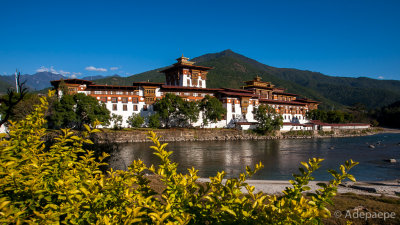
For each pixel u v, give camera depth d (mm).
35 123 5008
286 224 3229
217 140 86250
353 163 3863
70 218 3672
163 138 78750
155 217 3168
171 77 113375
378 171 36062
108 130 76312
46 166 4504
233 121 100812
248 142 80750
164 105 82875
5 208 3213
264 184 24219
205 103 92750
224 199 3861
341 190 22500
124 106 84938
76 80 78188
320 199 3762
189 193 4199
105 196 4254
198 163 41938
